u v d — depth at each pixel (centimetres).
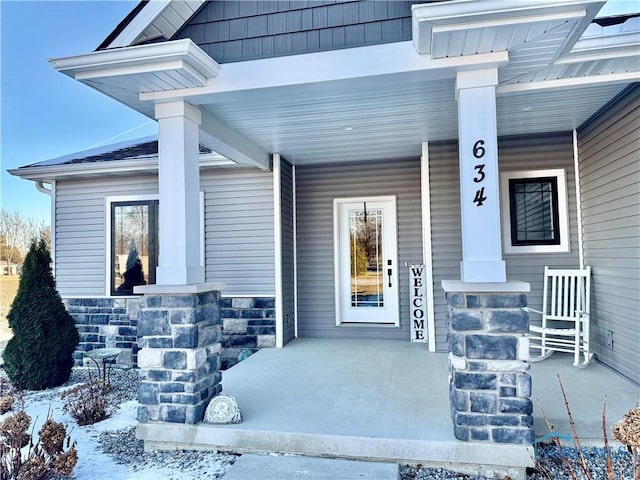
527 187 503
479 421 268
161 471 282
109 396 465
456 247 508
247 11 331
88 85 319
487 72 287
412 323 578
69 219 647
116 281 630
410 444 274
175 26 337
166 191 331
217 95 325
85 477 274
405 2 303
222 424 308
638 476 189
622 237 389
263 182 584
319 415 319
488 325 269
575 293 470
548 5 237
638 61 304
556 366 439
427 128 456
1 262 1352
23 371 506
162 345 314
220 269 592
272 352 527
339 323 612
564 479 264
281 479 257
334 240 612
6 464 249
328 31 315
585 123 461
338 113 400
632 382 379
